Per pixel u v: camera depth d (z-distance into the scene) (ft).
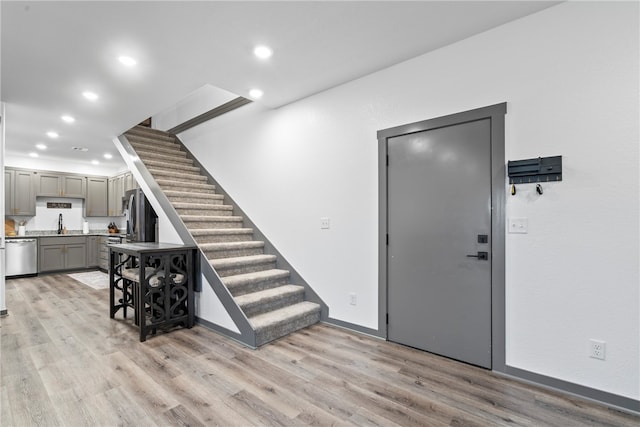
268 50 8.67
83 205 24.26
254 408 6.42
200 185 16.06
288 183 12.78
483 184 8.09
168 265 10.67
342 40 8.28
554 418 6.11
